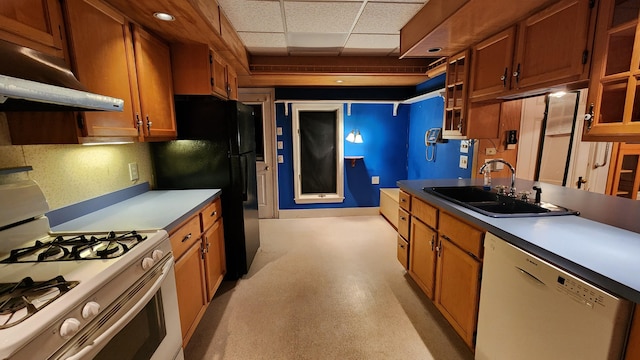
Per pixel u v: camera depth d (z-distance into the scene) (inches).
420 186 91.5
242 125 98.9
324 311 82.4
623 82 46.3
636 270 35.3
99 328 33.0
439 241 74.4
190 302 67.6
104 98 42.2
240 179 95.4
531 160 100.3
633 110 46.4
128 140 62.9
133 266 40.3
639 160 95.7
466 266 62.5
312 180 177.3
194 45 82.9
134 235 48.2
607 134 48.2
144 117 66.9
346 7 82.6
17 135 47.8
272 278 101.3
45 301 29.5
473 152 106.5
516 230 49.7
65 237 49.6
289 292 92.4
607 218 56.4
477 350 59.2
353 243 133.4
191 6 59.1
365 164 174.4
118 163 76.3
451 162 124.7
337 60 132.6
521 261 46.0
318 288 94.5
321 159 175.6
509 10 62.6
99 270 36.7
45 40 41.3
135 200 77.5
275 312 82.1
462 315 64.7
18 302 29.2
